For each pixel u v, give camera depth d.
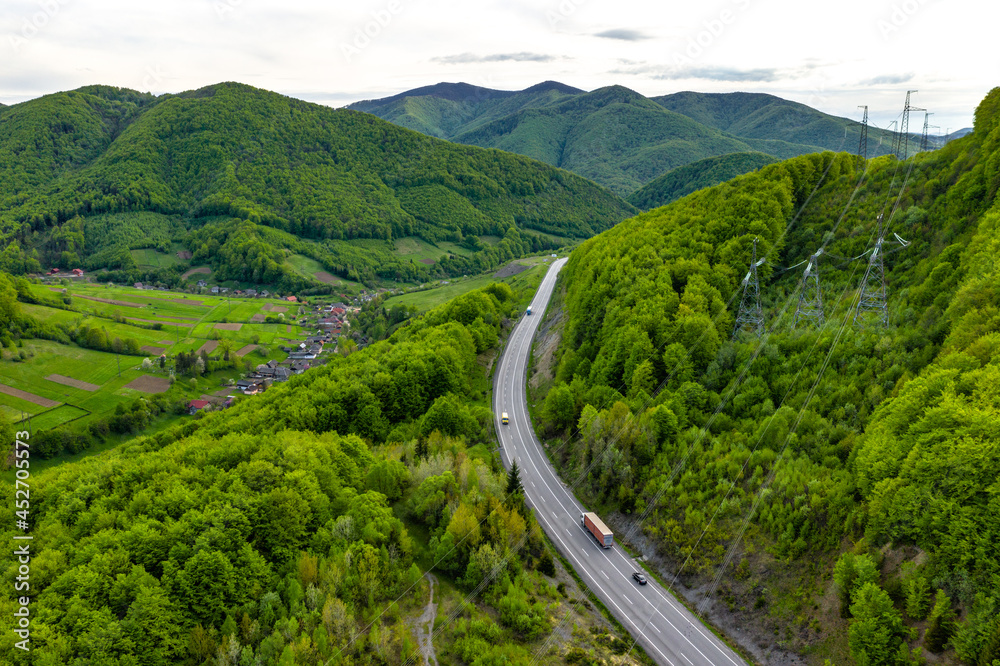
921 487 57.28
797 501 68.50
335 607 59.66
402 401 117.56
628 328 108.88
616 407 93.88
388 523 72.75
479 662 57.66
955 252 88.81
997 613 48.44
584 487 93.44
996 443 54.16
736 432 83.06
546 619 65.62
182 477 80.25
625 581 74.06
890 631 52.84
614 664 60.78
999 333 67.25
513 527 73.94
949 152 110.69
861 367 82.75
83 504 79.56
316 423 108.81
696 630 66.12
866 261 106.62
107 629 55.06
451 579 70.69
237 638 58.00
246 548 65.12
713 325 103.94
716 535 72.94
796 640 60.78
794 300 108.56
